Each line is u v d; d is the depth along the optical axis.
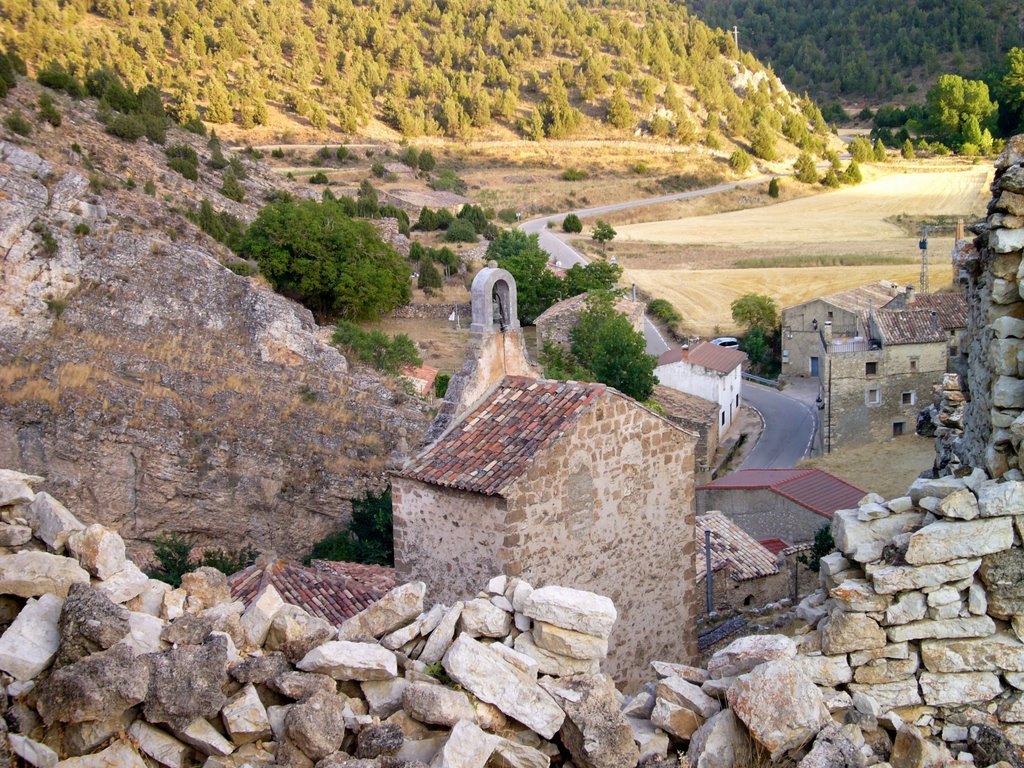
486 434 19.00
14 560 9.08
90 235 56.81
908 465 56.56
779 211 159.75
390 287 69.31
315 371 52.34
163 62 193.38
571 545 18.36
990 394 11.41
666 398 63.41
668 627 20.58
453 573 18.27
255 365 52.94
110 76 92.69
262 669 8.88
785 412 73.00
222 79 188.88
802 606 10.75
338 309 67.25
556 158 188.62
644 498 19.70
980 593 9.82
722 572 29.03
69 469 52.47
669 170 186.75
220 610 9.72
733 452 65.12
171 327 54.69
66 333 54.88
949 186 167.75
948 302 68.00
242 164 95.56
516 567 17.41
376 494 45.06
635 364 57.34
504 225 140.25
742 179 186.50
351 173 154.75
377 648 9.30
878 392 61.47
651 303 102.56
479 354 19.92
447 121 194.50
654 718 9.49
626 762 8.75
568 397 19.06
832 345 62.38
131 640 8.59
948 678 9.82
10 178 56.22
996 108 197.62
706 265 121.25
